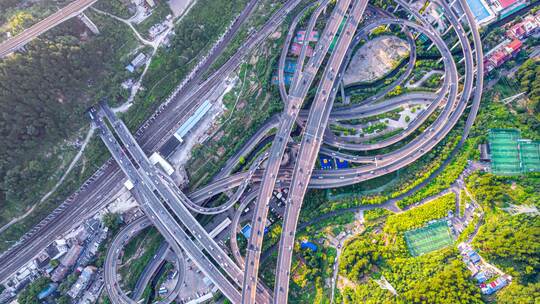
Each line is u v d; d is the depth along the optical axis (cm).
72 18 15125
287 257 15025
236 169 16788
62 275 15288
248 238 15900
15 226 14888
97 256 15750
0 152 13988
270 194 15625
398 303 13675
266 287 15325
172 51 16388
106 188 16112
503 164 15462
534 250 13300
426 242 14875
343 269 14725
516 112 16088
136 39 16125
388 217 15475
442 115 16162
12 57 13475
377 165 16012
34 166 14562
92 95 15562
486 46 16875
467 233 14662
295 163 15812
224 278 15200
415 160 16088
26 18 14250
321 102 16150
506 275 13625
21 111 13950
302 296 14988
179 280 15862
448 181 15525
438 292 13400
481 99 16375
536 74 15700
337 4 16750
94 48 15375
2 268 15188
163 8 16312
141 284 15875
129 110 16112
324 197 16362
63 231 15700
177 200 15838
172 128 16775
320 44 16612
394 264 14462
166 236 15875
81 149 15650
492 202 14888
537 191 14925
